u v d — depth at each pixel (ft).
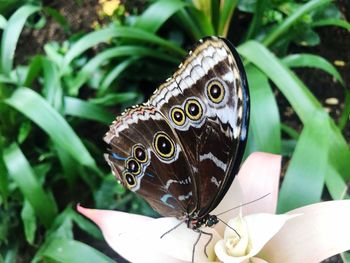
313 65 0.79
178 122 0.44
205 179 0.45
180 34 0.93
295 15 0.80
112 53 0.82
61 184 0.88
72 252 0.65
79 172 0.83
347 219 0.45
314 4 0.79
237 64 0.39
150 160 0.48
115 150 0.50
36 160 0.87
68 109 0.81
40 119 0.73
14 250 0.84
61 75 0.78
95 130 0.91
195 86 0.42
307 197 0.55
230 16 0.87
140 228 0.46
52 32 0.97
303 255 0.45
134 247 0.48
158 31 0.93
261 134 0.65
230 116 0.41
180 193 0.47
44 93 0.83
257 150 0.65
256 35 0.89
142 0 0.94
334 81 0.91
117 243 0.48
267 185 0.51
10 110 0.83
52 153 0.86
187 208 0.47
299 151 0.58
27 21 0.97
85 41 0.78
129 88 0.90
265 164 0.52
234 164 0.42
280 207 0.55
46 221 0.78
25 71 0.87
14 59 0.95
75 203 0.86
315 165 0.57
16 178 0.76
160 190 0.49
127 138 0.48
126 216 0.49
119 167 0.51
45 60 0.83
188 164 0.45
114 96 0.86
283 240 0.46
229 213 0.49
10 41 0.80
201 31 0.88
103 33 0.78
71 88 0.83
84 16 0.97
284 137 0.87
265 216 0.43
